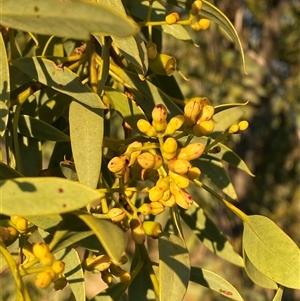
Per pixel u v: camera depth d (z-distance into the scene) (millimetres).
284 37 665
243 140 575
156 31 272
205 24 230
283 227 653
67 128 245
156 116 187
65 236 160
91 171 190
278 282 198
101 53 229
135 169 193
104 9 137
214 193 211
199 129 193
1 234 168
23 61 195
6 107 173
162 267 183
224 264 602
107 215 183
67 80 194
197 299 608
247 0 559
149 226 190
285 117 603
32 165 227
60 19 143
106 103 221
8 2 146
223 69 571
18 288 154
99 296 206
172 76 265
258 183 627
